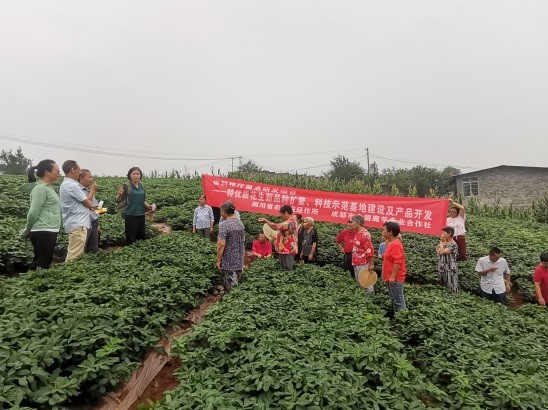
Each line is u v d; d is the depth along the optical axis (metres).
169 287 6.93
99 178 26.31
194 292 7.16
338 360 4.82
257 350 4.78
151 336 5.20
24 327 4.35
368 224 13.09
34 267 8.02
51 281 6.07
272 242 11.90
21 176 20.39
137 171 10.02
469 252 13.91
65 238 9.97
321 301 7.14
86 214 7.94
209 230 12.80
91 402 4.18
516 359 5.70
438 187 47.72
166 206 17.72
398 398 4.22
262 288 7.78
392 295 7.94
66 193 7.71
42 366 3.91
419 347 6.10
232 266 8.10
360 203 13.29
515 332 6.94
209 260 9.14
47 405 3.63
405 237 15.56
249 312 6.22
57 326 4.46
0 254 7.79
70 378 3.96
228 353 5.04
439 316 7.12
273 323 5.92
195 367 4.73
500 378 4.96
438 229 12.32
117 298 5.59
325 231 15.01
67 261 7.52
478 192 38.22
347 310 6.74
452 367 5.38
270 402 3.88
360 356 4.89
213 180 14.32
